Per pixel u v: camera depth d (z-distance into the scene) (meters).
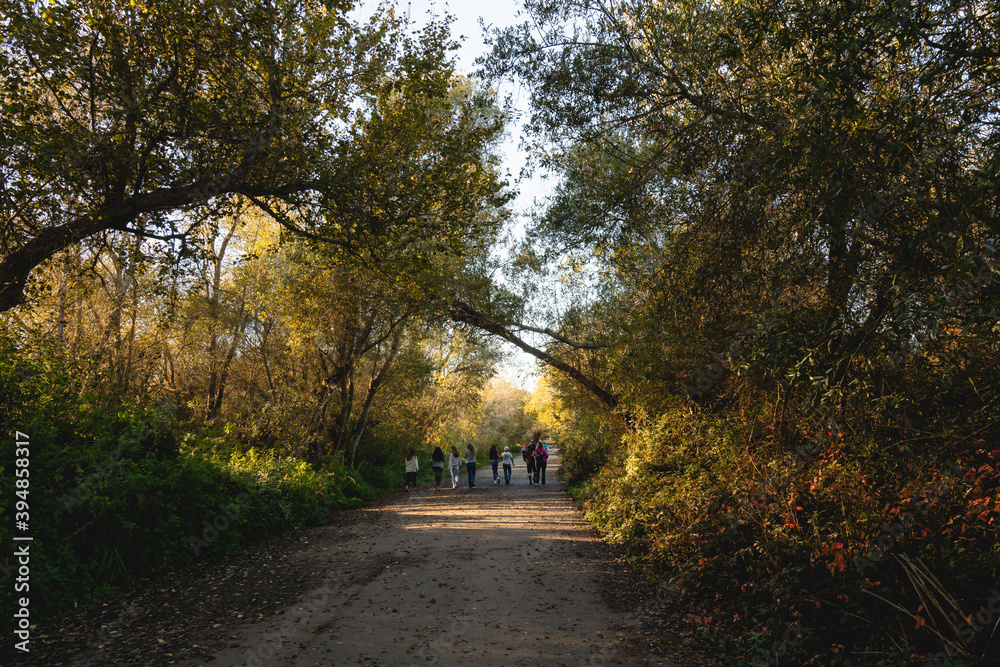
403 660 5.04
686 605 6.46
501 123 10.79
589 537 11.14
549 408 27.34
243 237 20.83
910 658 4.08
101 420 9.24
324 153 9.79
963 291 4.67
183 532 9.18
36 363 8.76
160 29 8.31
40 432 8.03
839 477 5.63
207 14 8.38
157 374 20.55
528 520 13.70
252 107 9.27
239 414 17.72
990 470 4.67
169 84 8.59
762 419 8.05
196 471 9.58
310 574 8.32
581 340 17.50
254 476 12.48
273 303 19.52
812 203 6.61
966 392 5.26
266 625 6.03
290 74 9.09
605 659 5.02
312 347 20.30
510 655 5.13
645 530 9.53
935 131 5.41
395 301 18.05
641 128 10.16
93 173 8.42
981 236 4.97
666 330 10.45
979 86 5.52
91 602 6.85
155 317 17.83
